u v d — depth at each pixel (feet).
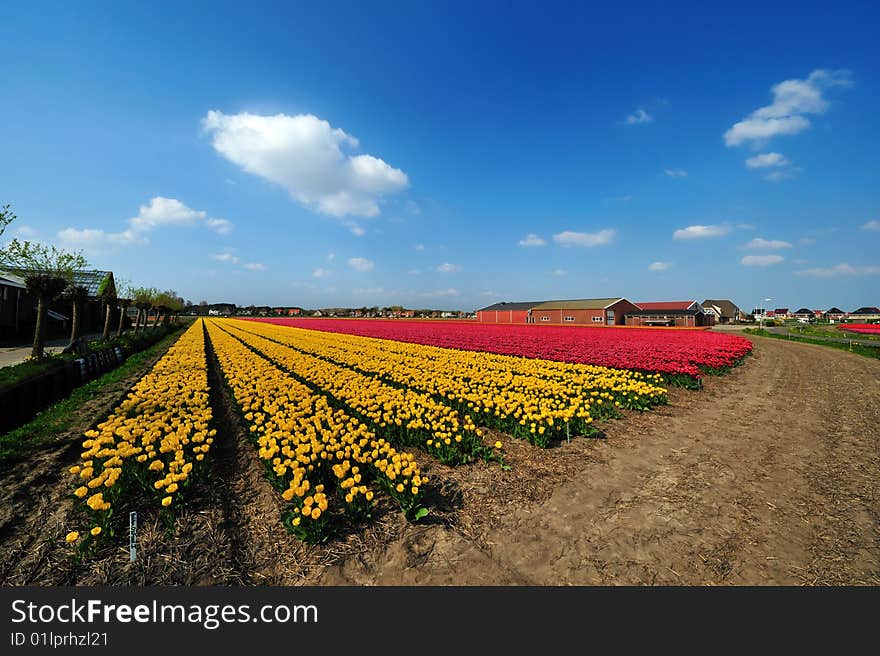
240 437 25.81
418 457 23.07
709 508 17.08
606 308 226.99
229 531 15.15
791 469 21.17
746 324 290.15
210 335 113.80
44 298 45.11
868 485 19.06
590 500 17.90
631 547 14.40
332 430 23.32
